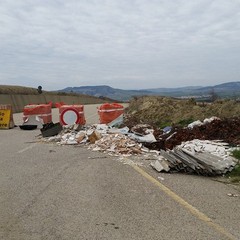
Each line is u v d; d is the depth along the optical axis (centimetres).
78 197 647
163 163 861
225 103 2005
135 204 606
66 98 7562
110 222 525
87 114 3416
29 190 695
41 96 6053
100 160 995
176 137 1277
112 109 1870
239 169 819
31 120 2041
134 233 485
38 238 471
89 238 470
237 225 513
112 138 1219
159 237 471
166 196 650
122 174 822
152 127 1742
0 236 479
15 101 4800
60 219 539
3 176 812
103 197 646
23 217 549
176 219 536
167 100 3083
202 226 509
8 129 2005
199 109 2075
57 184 738
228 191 686
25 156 1074
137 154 1081
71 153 1117
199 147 1015
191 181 761
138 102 4106
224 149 1003
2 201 628
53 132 1538
